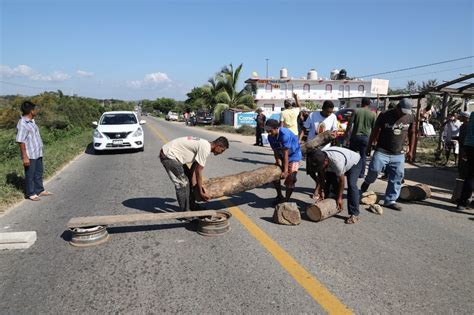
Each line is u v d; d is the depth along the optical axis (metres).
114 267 3.81
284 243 4.46
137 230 4.93
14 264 3.89
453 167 10.77
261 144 16.77
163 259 4.00
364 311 3.00
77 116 28.28
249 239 4.59
